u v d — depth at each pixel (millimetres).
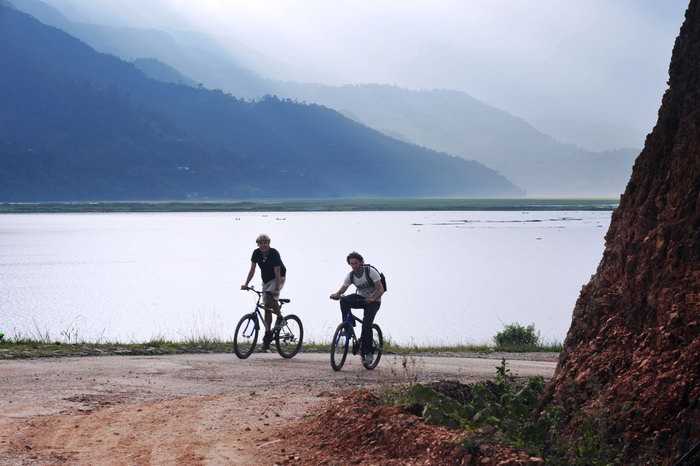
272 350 22719
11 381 15188
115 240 155875
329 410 10836
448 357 22969
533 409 10109
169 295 72438
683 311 8375
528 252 127312
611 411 8297
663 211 9453
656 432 7703
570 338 9875
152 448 9992
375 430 9594
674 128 9953
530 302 69375
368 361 18453
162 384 15273
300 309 62094
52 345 22500
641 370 8391
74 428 11023
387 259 115250
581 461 7738
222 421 11578
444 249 132875
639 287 9164
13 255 116438
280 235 174625
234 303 67312
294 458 9422
